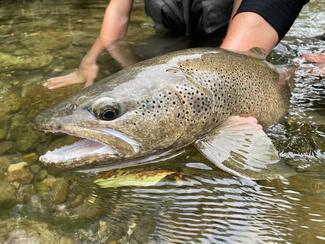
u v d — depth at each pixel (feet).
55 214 1.02
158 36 2.22
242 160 1.16
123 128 1.16
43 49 2.08
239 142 1.21
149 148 1.19
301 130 1.33
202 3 2.06
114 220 1.00
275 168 1.13
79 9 2.98
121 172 1.16
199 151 1.24
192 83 1.23
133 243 0.94
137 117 1.17
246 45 1.53
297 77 1.67
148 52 1.98
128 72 1.25
